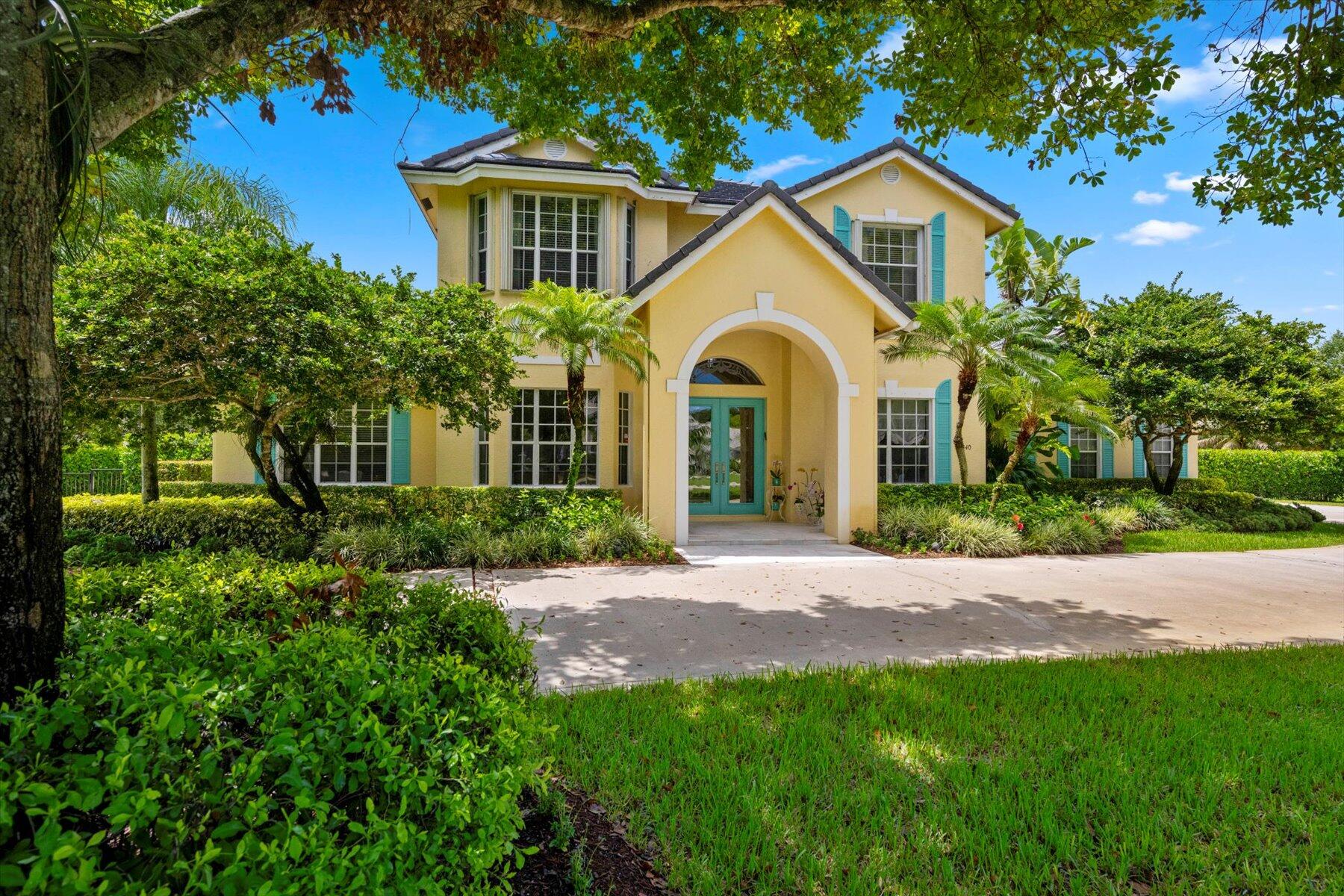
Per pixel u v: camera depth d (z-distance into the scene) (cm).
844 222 1576
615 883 267
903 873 279
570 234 1452
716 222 1200
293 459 1081
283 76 481
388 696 221
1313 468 2636
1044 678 508
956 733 408
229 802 164
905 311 1265
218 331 792
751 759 378
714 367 1648
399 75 708
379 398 995
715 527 1422
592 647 616
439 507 1203
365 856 162
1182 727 416
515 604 782
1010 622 716
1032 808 322
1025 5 571
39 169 224
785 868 277
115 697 180
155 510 1062
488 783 198
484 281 1443
